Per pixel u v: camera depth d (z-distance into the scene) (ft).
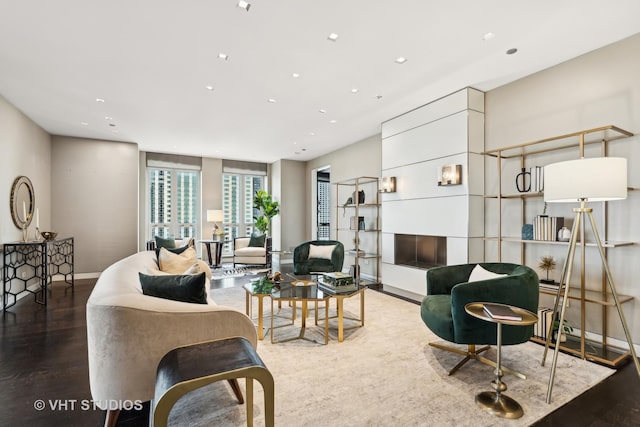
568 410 6.26
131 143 21.20
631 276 9.01
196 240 26.45
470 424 5.80
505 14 8.04
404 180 15.65
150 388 5.34
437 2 7.58
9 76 11.43
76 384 7.25
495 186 12.65
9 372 7.78
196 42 9.29
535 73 11.35
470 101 12.63
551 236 10.09
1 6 7.61
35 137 16.83
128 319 5.21
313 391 6.88
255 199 26.89
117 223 20.58
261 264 23.11
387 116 16.10
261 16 8.09
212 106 14.56
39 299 14.55
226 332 5.91
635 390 6.98
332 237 24.14
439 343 9.50
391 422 5.84
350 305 13.76
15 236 14.53
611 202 9.42
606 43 9.44
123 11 7.84
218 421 5.85
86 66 10.71
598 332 9.61
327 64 10.68
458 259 12.92
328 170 27.94
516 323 6.05
